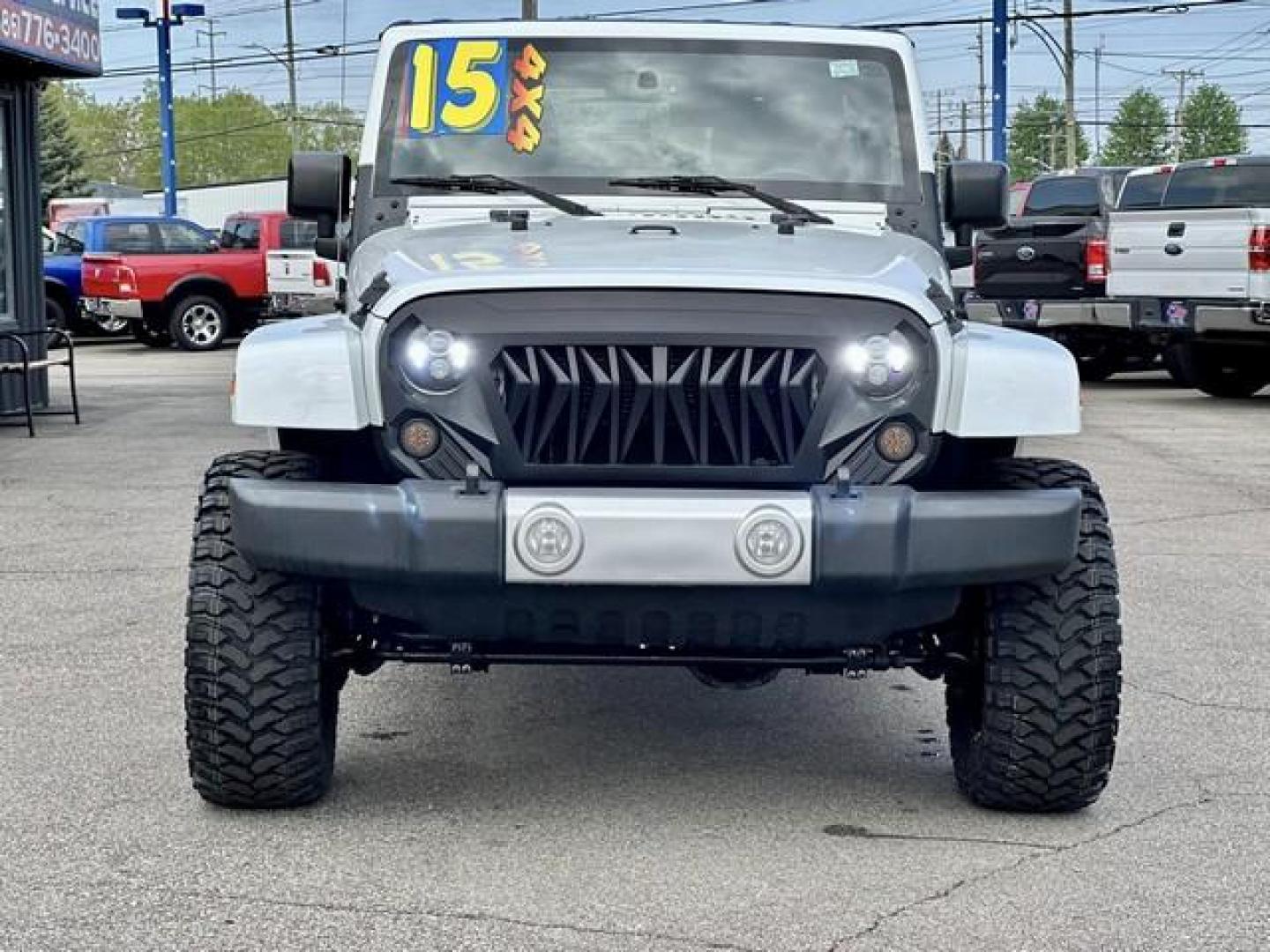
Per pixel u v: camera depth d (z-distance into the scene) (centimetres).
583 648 485
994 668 484
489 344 459
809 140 616
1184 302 1720
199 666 477
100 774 538
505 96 616
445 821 497
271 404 468
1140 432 1520
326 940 409
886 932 416
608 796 523
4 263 1631
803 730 604
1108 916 427
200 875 450
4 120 1620
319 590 483
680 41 625
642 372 456
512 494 445
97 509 1078
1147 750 579
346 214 626
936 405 467
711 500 444
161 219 2800
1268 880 453
